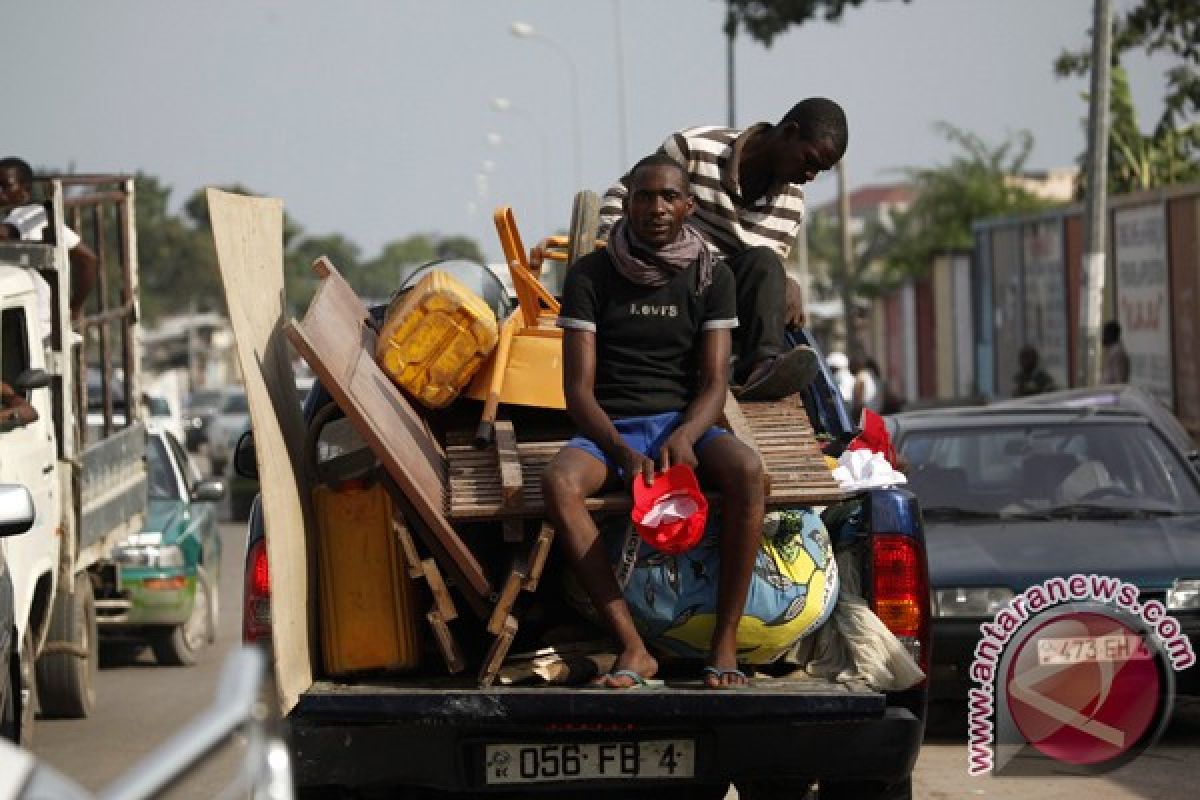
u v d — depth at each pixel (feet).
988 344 135.95
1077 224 111.96
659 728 21.91
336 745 21.77
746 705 21.53
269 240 25.26
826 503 22.63
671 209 22.90
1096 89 73.31
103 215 52.70
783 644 22.75
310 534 22.62
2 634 30.04
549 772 21.98
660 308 23.17
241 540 95.71
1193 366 89.04
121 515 46.29
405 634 22.63
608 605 22.04
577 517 21.84
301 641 21.75
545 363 24.44
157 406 74.59
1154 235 94.12
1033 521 38.93
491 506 22.31
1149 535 37.22
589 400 22.68
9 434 35.96
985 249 136.05
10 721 32.78
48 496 38.58
